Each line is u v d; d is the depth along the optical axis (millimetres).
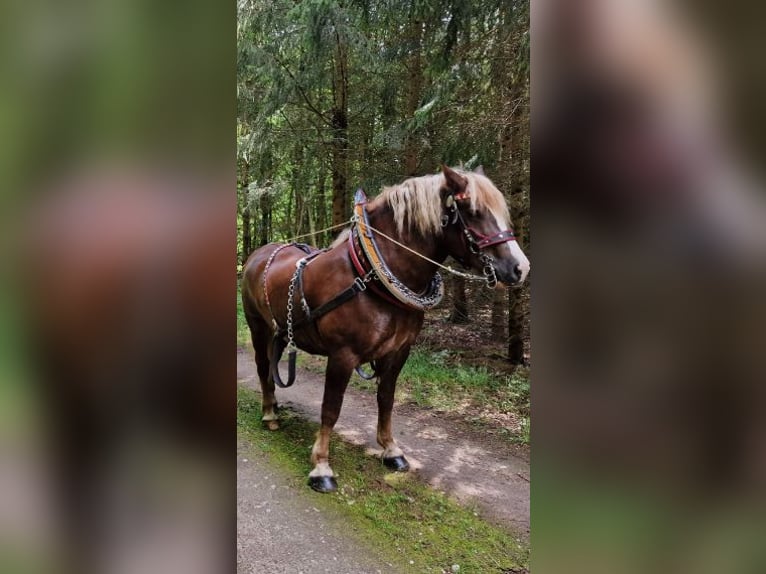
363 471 2777
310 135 5500
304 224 9352
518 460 3025
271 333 3320
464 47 3912
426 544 2152
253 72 4922
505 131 3871
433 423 3607
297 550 2035
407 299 2354
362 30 4480
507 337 5207
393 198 2381
